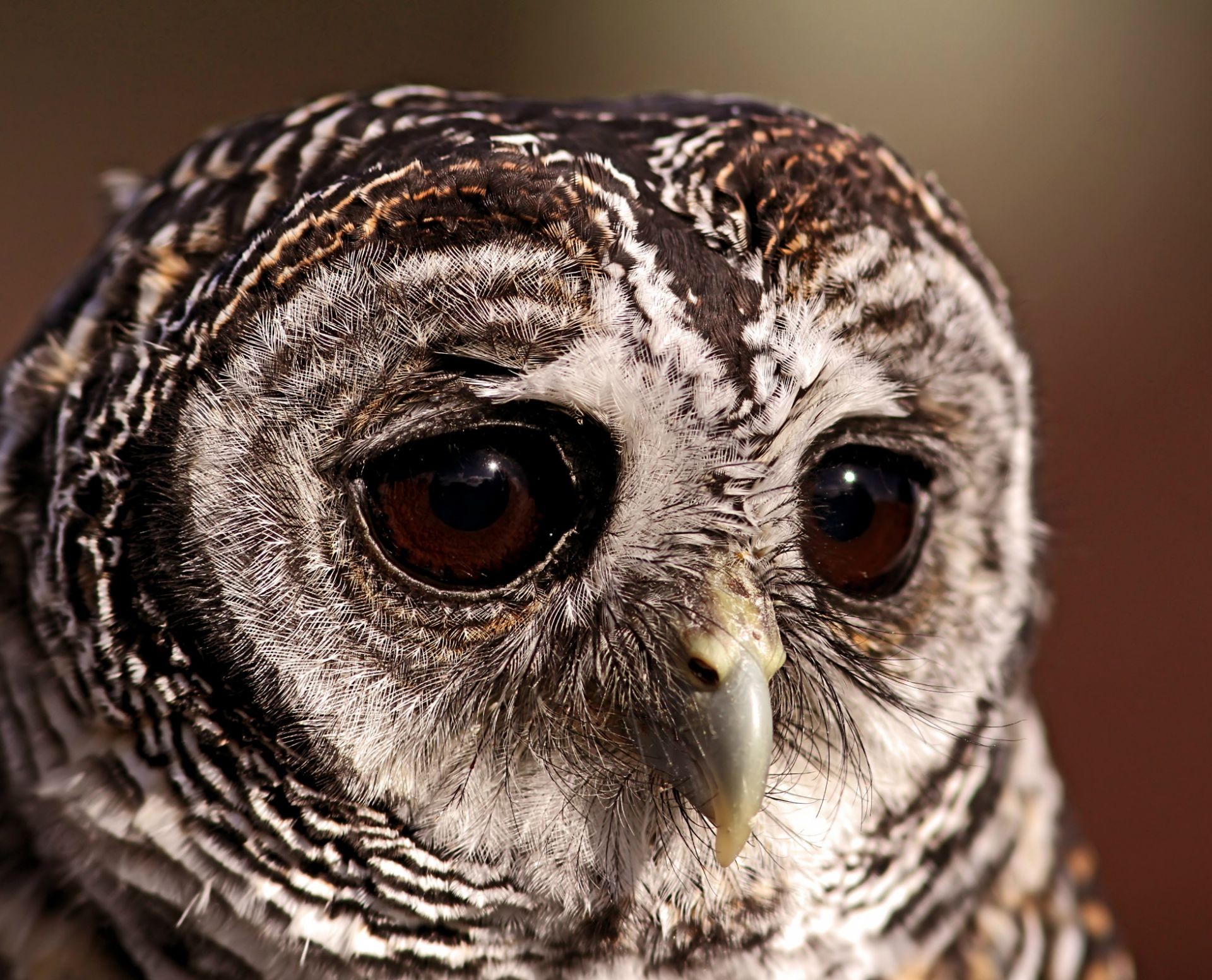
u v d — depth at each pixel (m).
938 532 1.30
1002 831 1.32
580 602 1.28
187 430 1.27
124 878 1.28
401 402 1.27
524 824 1.29
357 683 1.27
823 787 1.30
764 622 1.28
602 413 1.27
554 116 1.29
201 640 1.27
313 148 1.28
